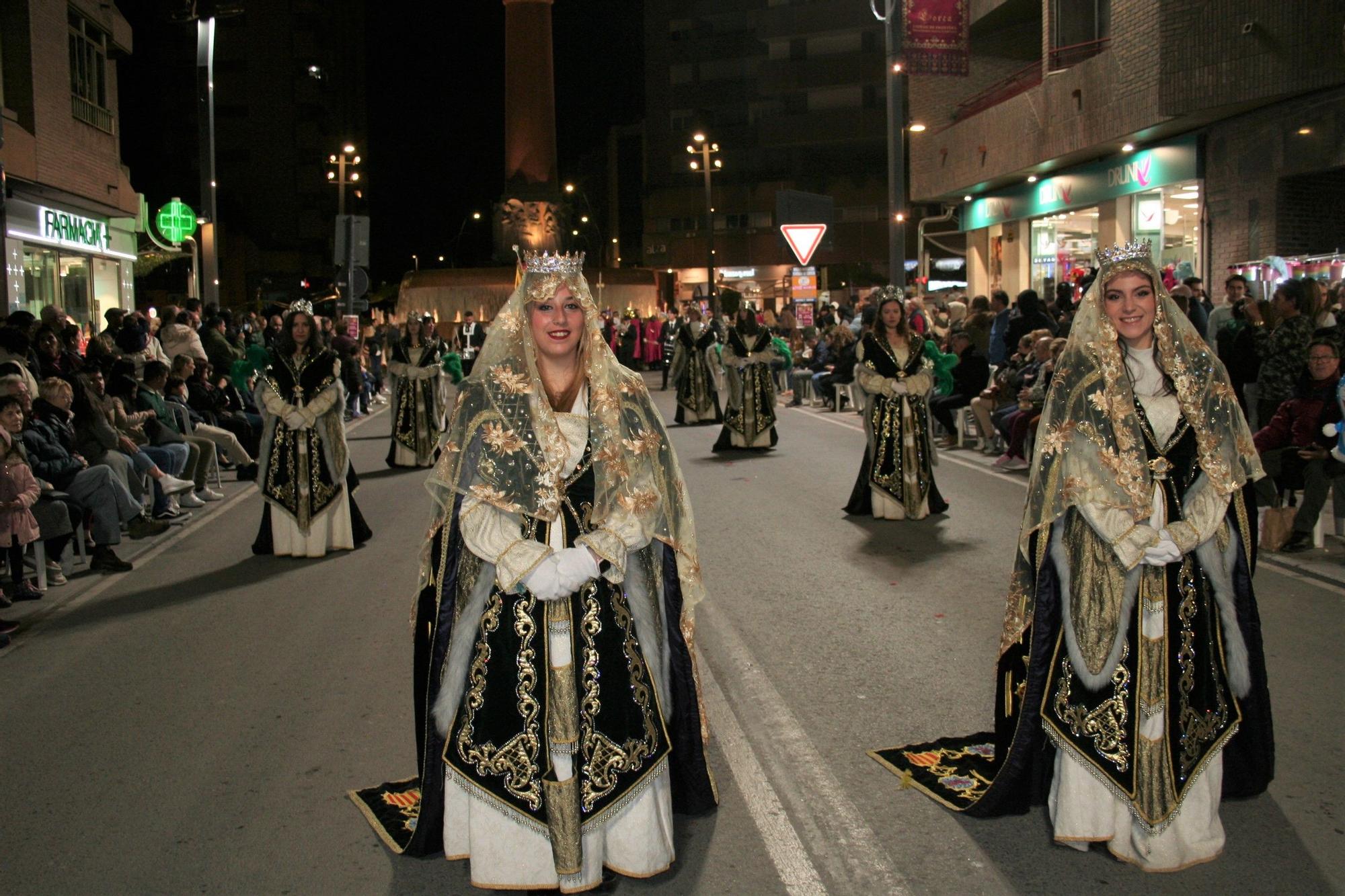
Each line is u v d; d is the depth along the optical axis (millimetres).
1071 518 3738
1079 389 3705
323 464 8953
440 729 3564
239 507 11617
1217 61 17500
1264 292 15648
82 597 7871
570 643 3385
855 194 62750
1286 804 4047
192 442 12055
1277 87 16812
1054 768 3807
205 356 16000
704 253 64500
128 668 6168
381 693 5578
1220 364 3754
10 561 7727
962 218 30281
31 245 21016
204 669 6086
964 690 5324
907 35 19141
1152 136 20016
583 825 3352
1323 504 7734
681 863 3758
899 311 9500
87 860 3934
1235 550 3805
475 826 3428
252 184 67062
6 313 13156
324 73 70312
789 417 19234
